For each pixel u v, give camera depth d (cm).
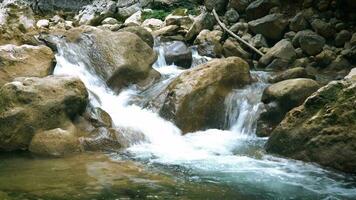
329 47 1238
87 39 1060
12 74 853
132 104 957
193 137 845
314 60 1216
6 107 762
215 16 1412
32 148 743
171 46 1225
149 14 1614
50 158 710
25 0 1697
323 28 1259
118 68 1002
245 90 932
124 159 713
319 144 700
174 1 1684
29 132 757
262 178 645
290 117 745
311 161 707
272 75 1074
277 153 752
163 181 621
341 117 688
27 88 776
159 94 935
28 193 564
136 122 873
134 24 1477
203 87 891
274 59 1220
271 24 1308
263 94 885
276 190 604
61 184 598
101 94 976
